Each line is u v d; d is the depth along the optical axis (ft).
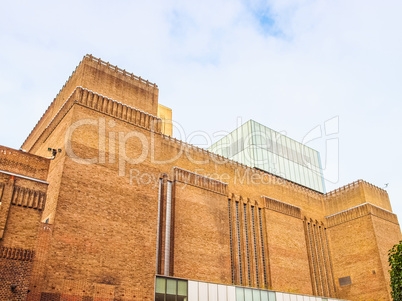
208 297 129.80
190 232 144.15
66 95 146.20
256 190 181.68
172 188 148.87
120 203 123.65
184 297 124.77
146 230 126.21
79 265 107.65
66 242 107.86
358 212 198.80
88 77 136.87
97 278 109.50
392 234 199.93
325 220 211.00
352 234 197.57
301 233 189.06
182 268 136.15
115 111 136.67
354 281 188.44
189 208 148.15
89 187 118.93
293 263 176.35
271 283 162.71
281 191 193.98
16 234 89.76
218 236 152.25
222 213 158.51
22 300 85.97
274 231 176.55
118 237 118.42
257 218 174.70
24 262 88.89
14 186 93.09
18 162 98.12
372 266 184.44
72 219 111.55
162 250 135.33
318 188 235.81
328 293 188.65
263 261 168.45
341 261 197.06
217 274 145.07
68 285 103.76
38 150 153.48
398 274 104.63
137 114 142.72
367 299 180.75
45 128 151.53
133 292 114.73
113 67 145.89
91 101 132.16
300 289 172.35
